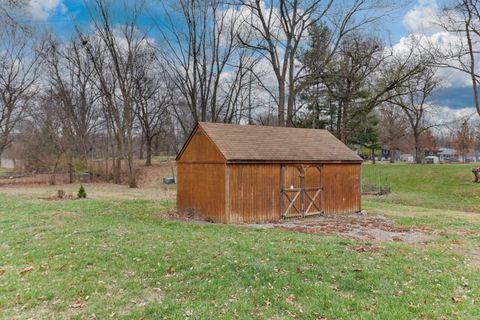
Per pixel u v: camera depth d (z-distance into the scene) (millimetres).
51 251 7355
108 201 16828
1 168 42875
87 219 11367
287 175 13344
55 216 11883
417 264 6645
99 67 28516
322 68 25391
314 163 14031
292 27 24953
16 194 20094
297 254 7102
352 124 28656
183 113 38469
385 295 5191
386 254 7297
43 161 28844
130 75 29359
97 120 34938
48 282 5664
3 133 30766
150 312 4641
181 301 4965
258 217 12523
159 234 9117
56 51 30891
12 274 6043
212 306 4801
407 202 21266
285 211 13195
